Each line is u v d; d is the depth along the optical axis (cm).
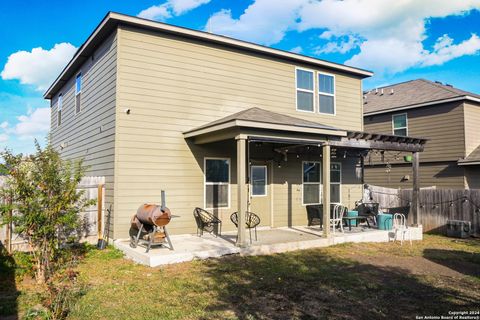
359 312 445
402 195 1298
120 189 805
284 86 1074
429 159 1541
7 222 568
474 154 1422
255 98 1016
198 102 918
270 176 1059
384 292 525
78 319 413
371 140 984
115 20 802
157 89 860
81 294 496
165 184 864
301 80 1113
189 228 896
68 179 611
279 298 494
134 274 603
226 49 972
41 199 577
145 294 503
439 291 532
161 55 870
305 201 1126
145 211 725
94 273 606
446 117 1488
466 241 1026
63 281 511
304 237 881
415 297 505
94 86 970
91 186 830
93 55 987
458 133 1445
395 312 446
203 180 921
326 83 1172
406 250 858
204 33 909
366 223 1162
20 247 711
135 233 817
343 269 657
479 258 773
